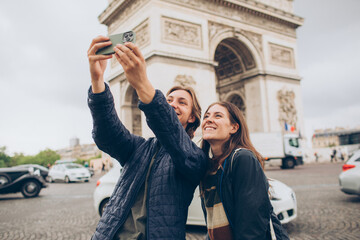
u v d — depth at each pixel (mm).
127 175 2785
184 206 2574
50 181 35156
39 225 10930
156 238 2348
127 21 35875
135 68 2094
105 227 2562
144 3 32750
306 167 40000
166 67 30938
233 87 43625
